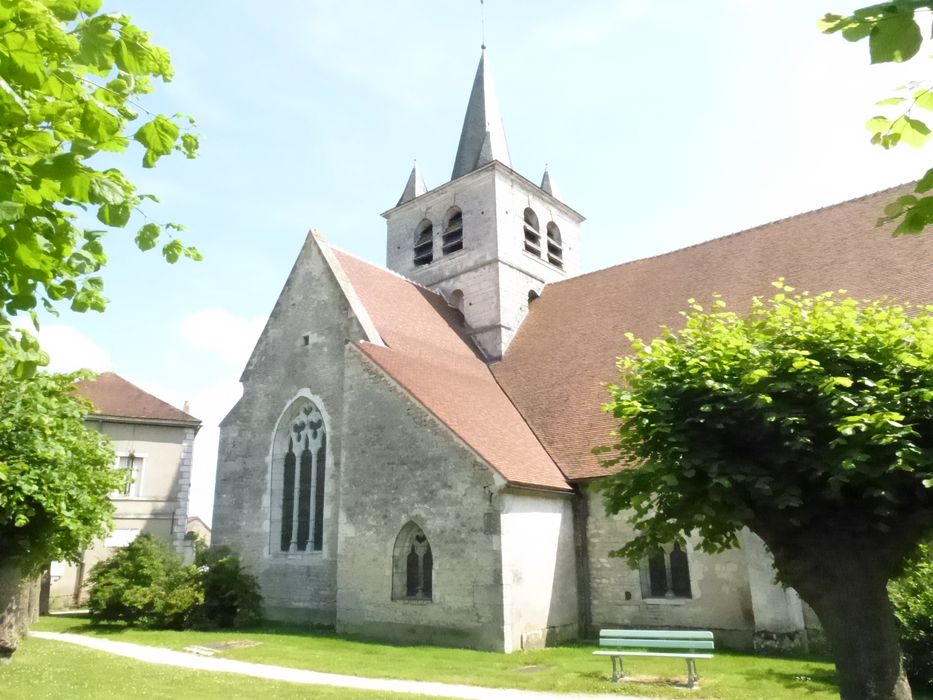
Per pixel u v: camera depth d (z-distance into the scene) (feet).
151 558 71.05
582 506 57.31
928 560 33.42
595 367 67.10
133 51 14.15
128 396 102.17
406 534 55.36
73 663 42.98
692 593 51.21
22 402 36.99
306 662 43.83
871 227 62.90
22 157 13.02
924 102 11.28
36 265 13.99
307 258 75.25
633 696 34.04
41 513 38.42
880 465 24.67
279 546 68.13
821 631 47.09
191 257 17.63
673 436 28.04
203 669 41.98
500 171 86.69
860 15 9.75
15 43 12.13
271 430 71.87
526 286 85.87
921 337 27.71
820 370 27.20
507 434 59.06
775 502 26.03
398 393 58.03
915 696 33.42
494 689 35.88
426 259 92.89
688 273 72.49
